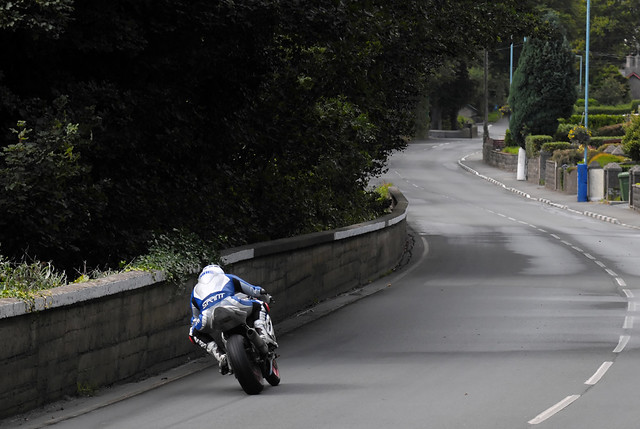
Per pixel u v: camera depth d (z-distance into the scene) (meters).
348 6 64.38
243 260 60.28
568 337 59.09
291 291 70.62
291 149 73.25
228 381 45.88
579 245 137.50
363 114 95.94
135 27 55.12
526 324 65.06
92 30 53.94
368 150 111.44
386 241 105.06
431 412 37.50
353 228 87.44
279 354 54.44
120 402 41.25
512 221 185.25
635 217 185.50
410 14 76.06
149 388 44.50
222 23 57.78
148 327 47.72
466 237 151.50
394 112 111.12
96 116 52.53
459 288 89.06
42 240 49.81
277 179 78.75
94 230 55.94
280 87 70.75
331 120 75.81
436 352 53.97
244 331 42.88
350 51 70.88
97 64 57.94
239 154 72.06
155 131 60.72
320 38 63.81
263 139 69.81
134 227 58.91
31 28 47.25
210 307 42.09
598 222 182.88
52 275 45.56
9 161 47.22
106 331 44.03
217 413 38.03
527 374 46.41
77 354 41.84
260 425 35.66
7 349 37.31
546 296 82.25
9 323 37.38
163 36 58.81
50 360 39.97
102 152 56.00
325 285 79.56
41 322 39.28
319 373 47.66
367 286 91.44
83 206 50.41
